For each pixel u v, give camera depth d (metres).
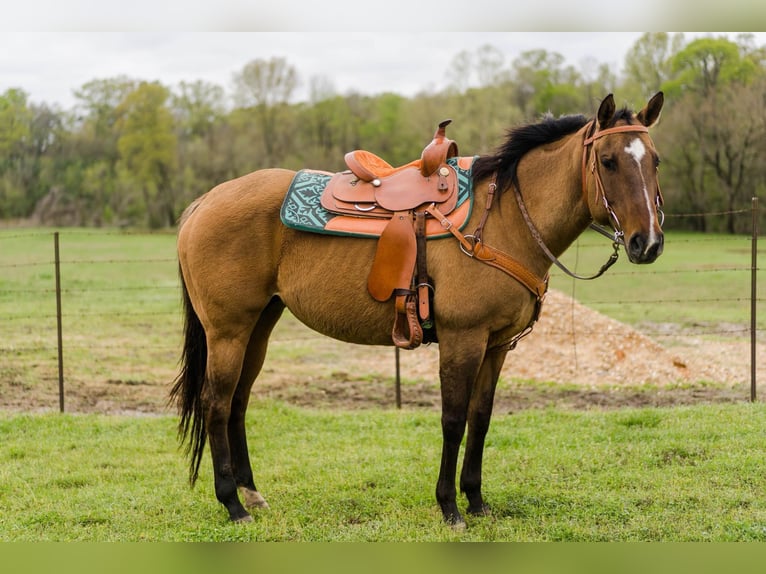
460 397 3.73
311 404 6.98
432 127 40.44
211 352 4.11
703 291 15.38
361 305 3.90
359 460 5.06
